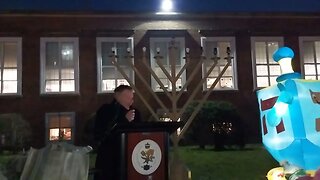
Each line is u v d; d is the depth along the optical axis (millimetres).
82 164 3072
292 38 15641
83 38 14758
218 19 15352
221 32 15320
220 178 7125
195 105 12016
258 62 15562
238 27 15422
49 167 2971
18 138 11336
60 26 14688
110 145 3520
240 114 13438
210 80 15078
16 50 14688
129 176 2879
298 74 4172
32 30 14578
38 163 3006
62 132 14195
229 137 11727
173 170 5555
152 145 2938
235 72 15141
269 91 4246
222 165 8539
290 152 3930
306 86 3926
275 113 4082
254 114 14891
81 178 3049
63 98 14375
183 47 15109
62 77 14766
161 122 2953
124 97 3789
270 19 15578
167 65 14984
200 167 8320
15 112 14125
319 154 3852
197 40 15188
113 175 3191
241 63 15234
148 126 2936
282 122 4012
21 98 14227
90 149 3213
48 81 14695
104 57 14930
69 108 14336
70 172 2988
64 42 14859
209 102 12297
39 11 14469
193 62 14945
